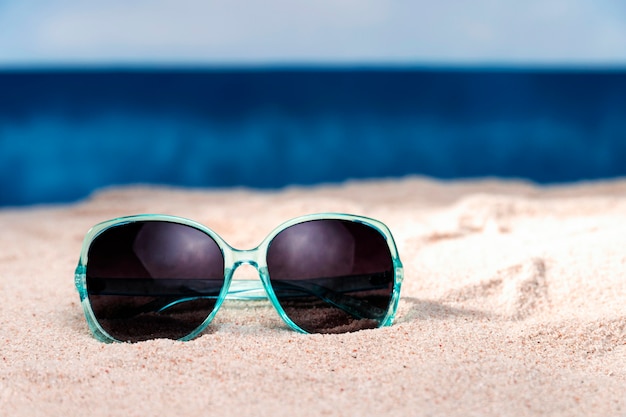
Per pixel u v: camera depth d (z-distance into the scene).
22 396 0.38
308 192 1.03
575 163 2.47
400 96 3.77
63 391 0.39
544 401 0.38
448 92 3.81
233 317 0.48
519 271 0.53
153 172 2.36
